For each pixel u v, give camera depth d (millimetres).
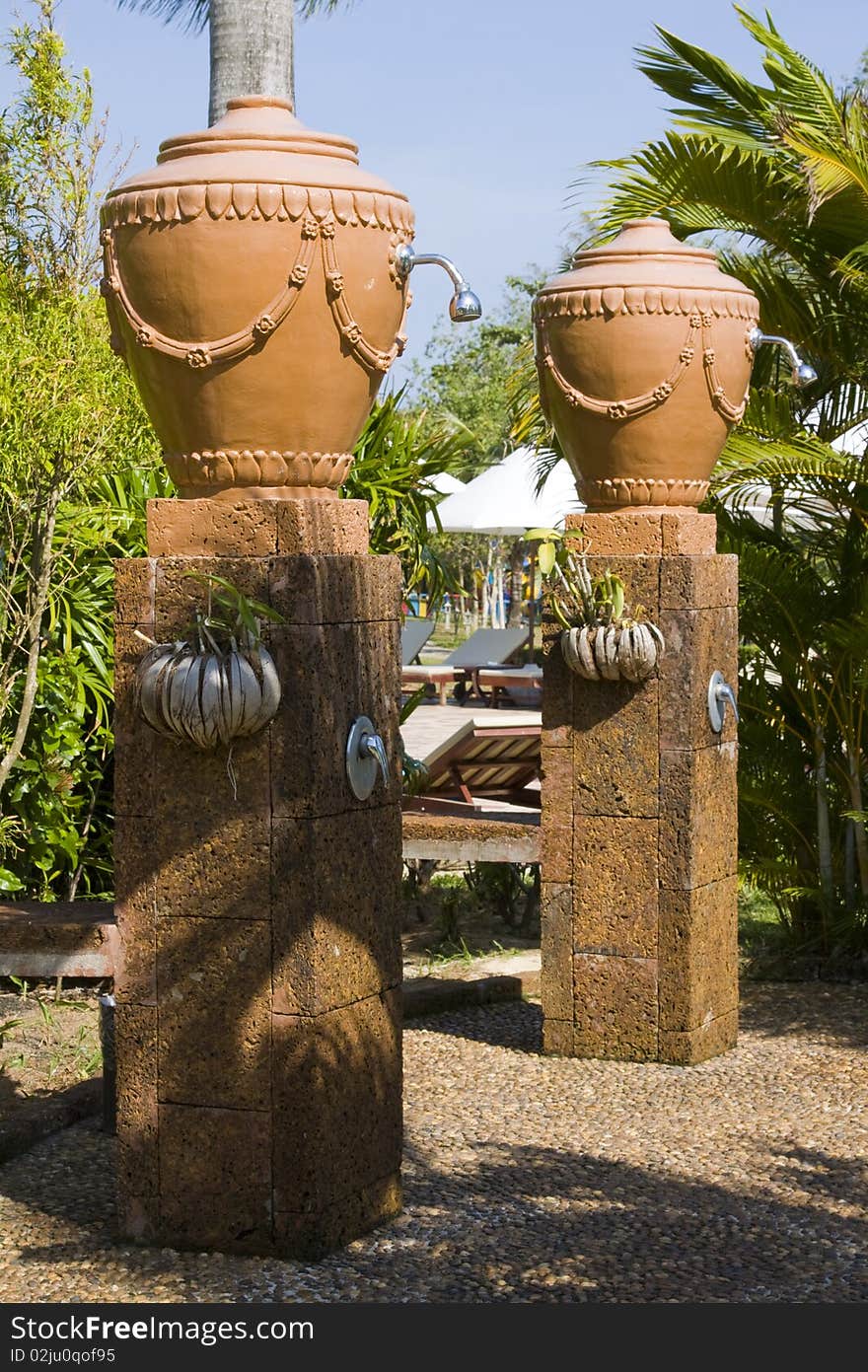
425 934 7980
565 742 5688
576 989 5742
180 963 3824
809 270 7238
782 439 6883
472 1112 5074
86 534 6711
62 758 6910
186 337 3660
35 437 5492
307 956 3705
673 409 5383
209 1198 3822
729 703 5676
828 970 7062
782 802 7156
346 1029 3848
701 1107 5129
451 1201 4211
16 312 5621
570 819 5699
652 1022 5645
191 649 3691
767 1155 4645
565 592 5598
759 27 6984
